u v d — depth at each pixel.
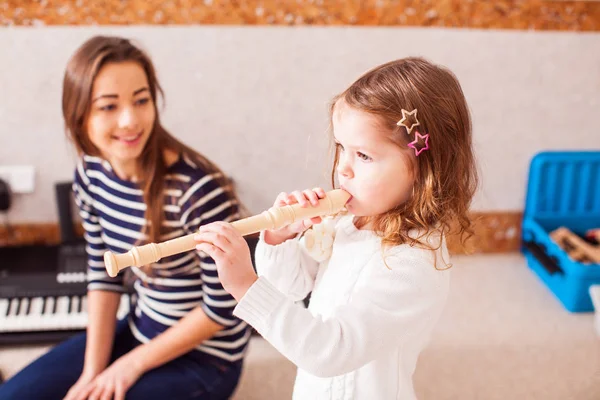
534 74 1.94
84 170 1.31
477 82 1.94
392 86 0.82
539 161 2.02
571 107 1.99
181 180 1.21
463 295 1.96
